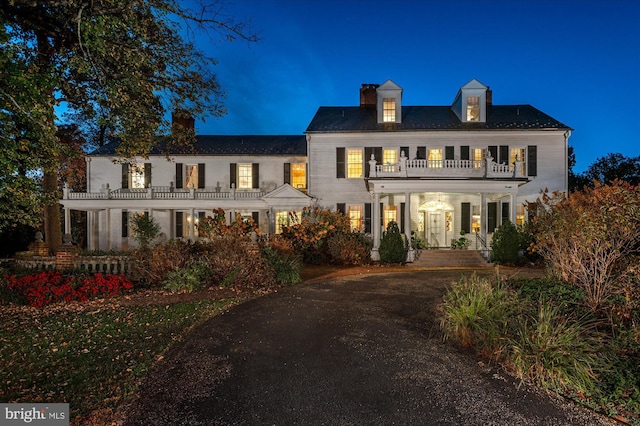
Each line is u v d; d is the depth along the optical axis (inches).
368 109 932.6
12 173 285.1
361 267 642.2
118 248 882.1
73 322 281.4
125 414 150.6
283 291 392.8
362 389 171.9
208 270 418.9
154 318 290.8
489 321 218.1
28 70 282.2
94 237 896.3
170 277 397.4
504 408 155.9
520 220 786.2
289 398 163.6
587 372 169.9
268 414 150.9
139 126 482.0
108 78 377.4
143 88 421.4
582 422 146.4
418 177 699.4
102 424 143.8
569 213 291.6
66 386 173.8
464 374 186.2
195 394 167.2
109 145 954.7
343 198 824.9
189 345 229.0
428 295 359.9
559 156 785.6
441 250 717.3
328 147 826.2
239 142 977.5
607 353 187.0
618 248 258.8
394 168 730.2
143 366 195.2
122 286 381.4
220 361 204.2
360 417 149.0
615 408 155.2
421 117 871.1
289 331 255.6
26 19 326.0
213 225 598.9
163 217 899.4
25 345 230.2
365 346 225.5
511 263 639.8
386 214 825.5
